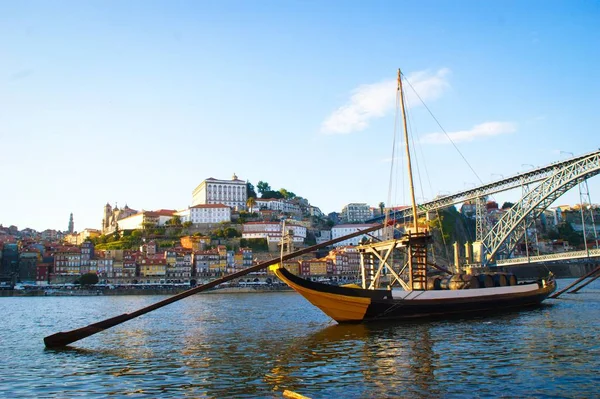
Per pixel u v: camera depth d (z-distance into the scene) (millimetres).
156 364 32250
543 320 50406
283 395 23812
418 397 23109
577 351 33188
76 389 26109
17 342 45406
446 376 26906
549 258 134250
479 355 32469
